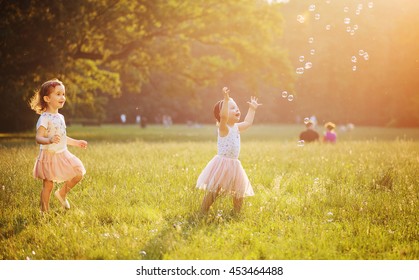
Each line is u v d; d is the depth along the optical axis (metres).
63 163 7.50
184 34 37.53
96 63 37.28
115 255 5.55
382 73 83.19
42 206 7.43
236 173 7.32
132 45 35.25
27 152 14.10
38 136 7.39
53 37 28.14
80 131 46.50
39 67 29.36
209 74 41.25
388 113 82.81
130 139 28.64
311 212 7.37
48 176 7.39
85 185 9.23
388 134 44.28
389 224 6.66
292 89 41.47
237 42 39.56
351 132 51.50
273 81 40.97
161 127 68.56
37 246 5.79
